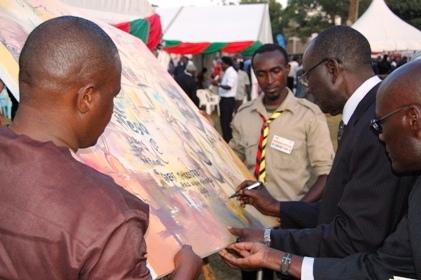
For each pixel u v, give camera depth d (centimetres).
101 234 101
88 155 160
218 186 210
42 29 112
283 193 294
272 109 301
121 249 102
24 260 101
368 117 180
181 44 1573
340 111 210
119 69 119
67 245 99
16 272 101
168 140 206
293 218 232
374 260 162
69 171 107
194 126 243
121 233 102
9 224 102
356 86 197
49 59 109
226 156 250
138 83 226
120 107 198
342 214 180
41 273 101
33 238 100
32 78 111
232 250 182
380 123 154
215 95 1570
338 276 167
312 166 293
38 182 104
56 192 103
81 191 104
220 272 428
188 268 139
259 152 298
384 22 1591
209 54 1803
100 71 113
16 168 106
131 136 186
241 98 1234
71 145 115
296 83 1516
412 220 147
